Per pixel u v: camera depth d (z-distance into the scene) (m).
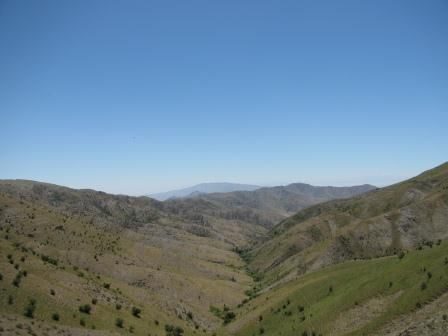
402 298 77.38
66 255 133.75
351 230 189.38
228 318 130.88
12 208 156.38
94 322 81.44
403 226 186.38
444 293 72.12
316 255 180.88
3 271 84.62
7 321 63.09
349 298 89.88
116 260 146.88
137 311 101.94
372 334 73.19
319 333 85.06
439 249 86.75
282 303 112.44
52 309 77.50
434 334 60.34
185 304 135.50
